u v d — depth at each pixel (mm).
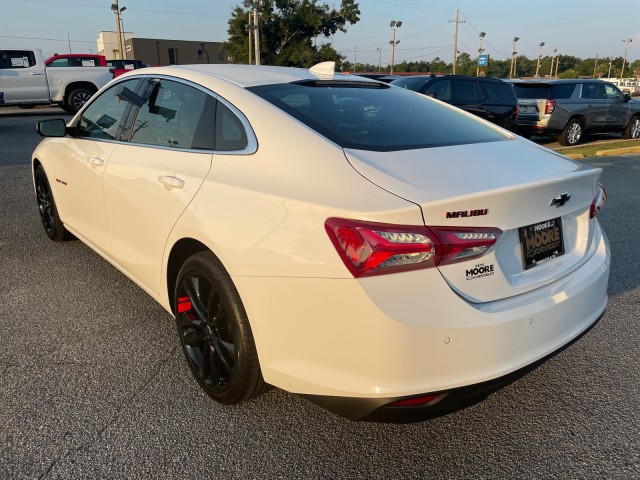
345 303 1913
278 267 2070
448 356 1944
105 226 3473
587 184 2451
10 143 10820
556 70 105000
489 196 1982
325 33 49312
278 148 2334
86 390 2707
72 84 17172
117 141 3361
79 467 2191
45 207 4809
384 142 2402
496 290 2090
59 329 3312
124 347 3121
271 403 2650
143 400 2641
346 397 1984
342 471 2223
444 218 1917
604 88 14148
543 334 2199
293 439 2400
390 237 1853
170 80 3100
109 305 3646
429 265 1909
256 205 2201
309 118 2482
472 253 1976
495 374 2043
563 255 2455
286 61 47656
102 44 76125
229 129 2580
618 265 4633
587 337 3375
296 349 2088
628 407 2668
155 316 3506
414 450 2354
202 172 2551
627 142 14023
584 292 2395
